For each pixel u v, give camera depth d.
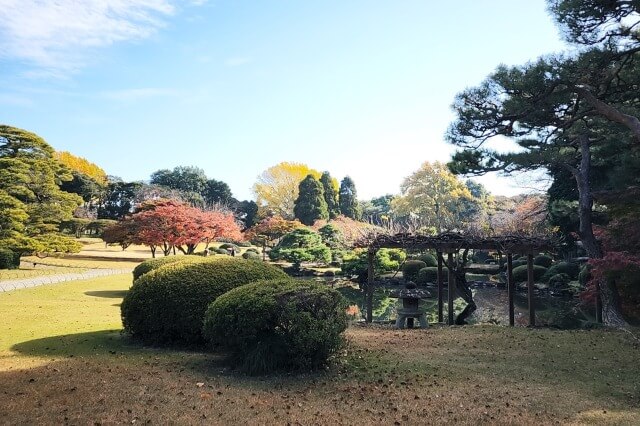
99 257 29.34
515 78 7.97
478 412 3.92
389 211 50.84
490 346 6.91
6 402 3.85
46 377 4.67
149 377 4.76
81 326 8.10
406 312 9.57
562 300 16.05
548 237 10.52
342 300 5.61
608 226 10.28
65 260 27.23
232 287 6.49
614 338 7.60
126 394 4.13
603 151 10.70
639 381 5.07
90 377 4.70
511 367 5.60
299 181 47.16
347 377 4.97
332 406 4.02
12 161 21.11
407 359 5.91
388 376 5.04
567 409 4.09
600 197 10.23
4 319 8.62
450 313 10.63
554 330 8.69
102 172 53.81
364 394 4.37
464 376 5.12
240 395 4.24
